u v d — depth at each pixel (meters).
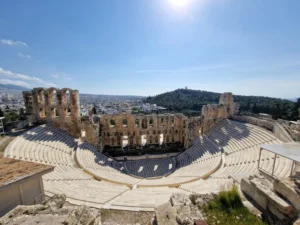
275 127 28.88
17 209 7.79
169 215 8.40
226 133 36.62
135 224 10.00
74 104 34.81
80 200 12.80
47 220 6.97
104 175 23.38
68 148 30.00
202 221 7.55
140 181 23.08
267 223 8.16
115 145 41.66
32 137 27.09
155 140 43.78
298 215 7.84
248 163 22.86
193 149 37.19
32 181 10.35
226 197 9.45
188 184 20.20
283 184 8.75
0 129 28.39
